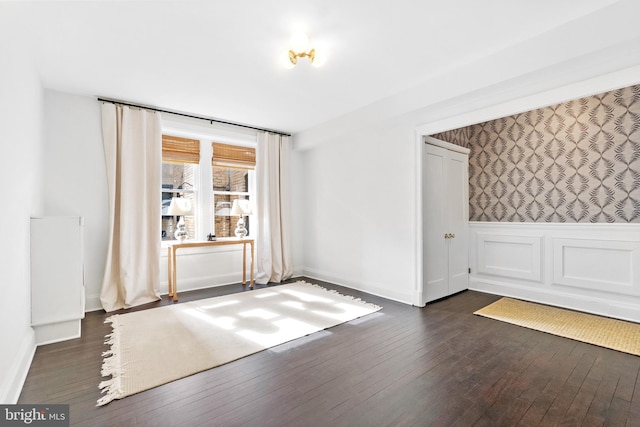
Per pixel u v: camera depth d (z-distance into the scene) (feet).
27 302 7.50
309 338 8.63
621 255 10.23
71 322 8.54
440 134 13.32
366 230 13.89
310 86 10.77
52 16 6.75
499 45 8.34
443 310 11.22
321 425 5.05
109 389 6.03
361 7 6.72
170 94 11.28
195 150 14.61
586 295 11.00
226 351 7.77
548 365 7.06
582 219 11.33
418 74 9.99
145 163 12.05
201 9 6.65
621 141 10.47
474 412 5.37
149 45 8.04
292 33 7.61
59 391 5.98
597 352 7.71
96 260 11.32
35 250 8.00
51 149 10.54
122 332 8.94
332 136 14.42
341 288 14.47
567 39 7.36
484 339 8.55
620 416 5.25
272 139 16.16
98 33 7.46
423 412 5.38
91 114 11.30
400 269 12.44
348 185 14.83
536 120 12.64
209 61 8.91
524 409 5.46
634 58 6.97
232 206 15.74
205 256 14.58
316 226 16.70
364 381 6.41
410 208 12.07
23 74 7.22
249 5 6.56
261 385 6.26
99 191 11.41
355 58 8.91
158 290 12.41
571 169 11.63
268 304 11.79
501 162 13.69
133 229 11.81
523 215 12.96
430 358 7.43
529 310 11.18
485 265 13.96
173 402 5.67
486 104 9.66
